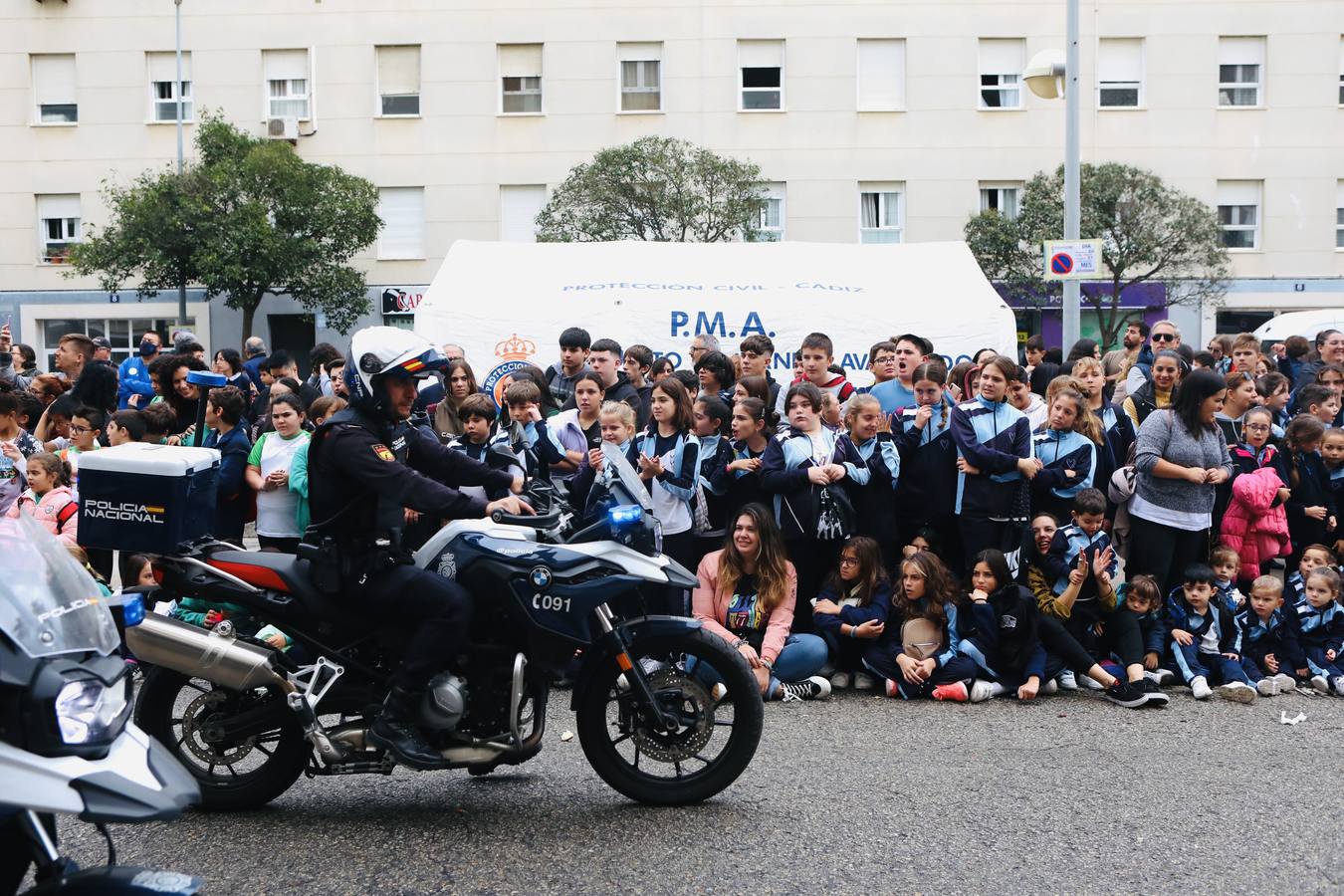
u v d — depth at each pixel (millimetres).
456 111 29500
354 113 29516
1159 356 8836
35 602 3127
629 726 5180
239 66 29609
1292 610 7574
